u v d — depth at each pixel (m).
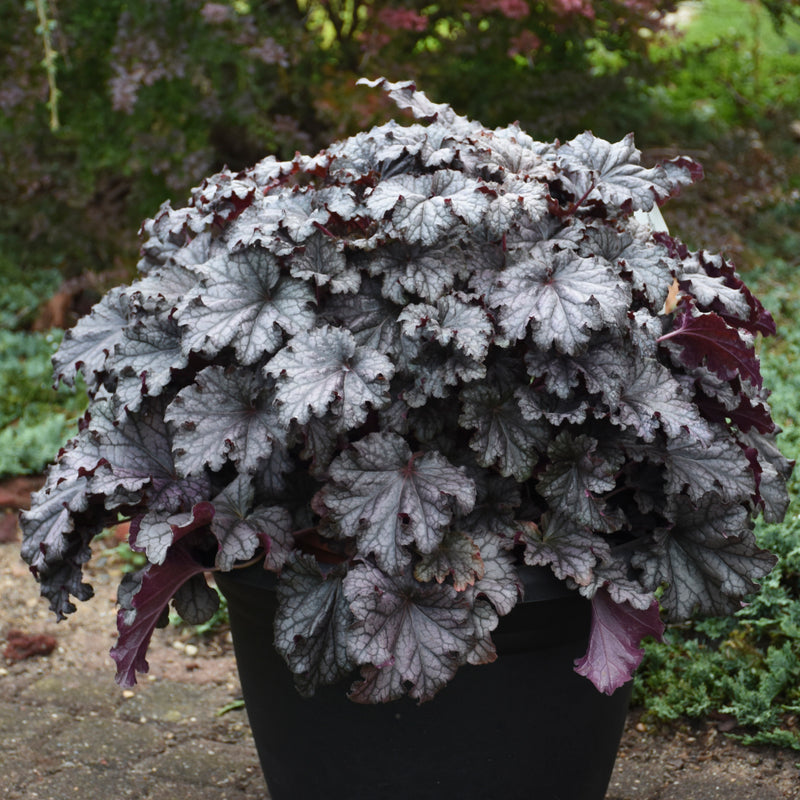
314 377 1.77
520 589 1.77
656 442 1.92
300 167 2.20
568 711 1.95
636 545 1.91
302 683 1.77
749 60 7.95
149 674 3.06
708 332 1.94
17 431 4.30
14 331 5.35
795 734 2.52
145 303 2.00
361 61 5.54
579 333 1.75
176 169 5.38
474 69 5.62
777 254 5.79
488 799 1.95
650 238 2.12
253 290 1.89
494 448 1.81
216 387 1.85
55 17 4.98
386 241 1.89
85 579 3.58
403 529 1.73
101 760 2.66
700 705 2.63
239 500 1.83
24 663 3.11
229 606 2.04
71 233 5.81
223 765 2.64
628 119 6.35
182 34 5.05
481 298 1.87
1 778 2.58
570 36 5.79
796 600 2.87
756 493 2.04
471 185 1.86
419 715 1.87
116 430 1.91
